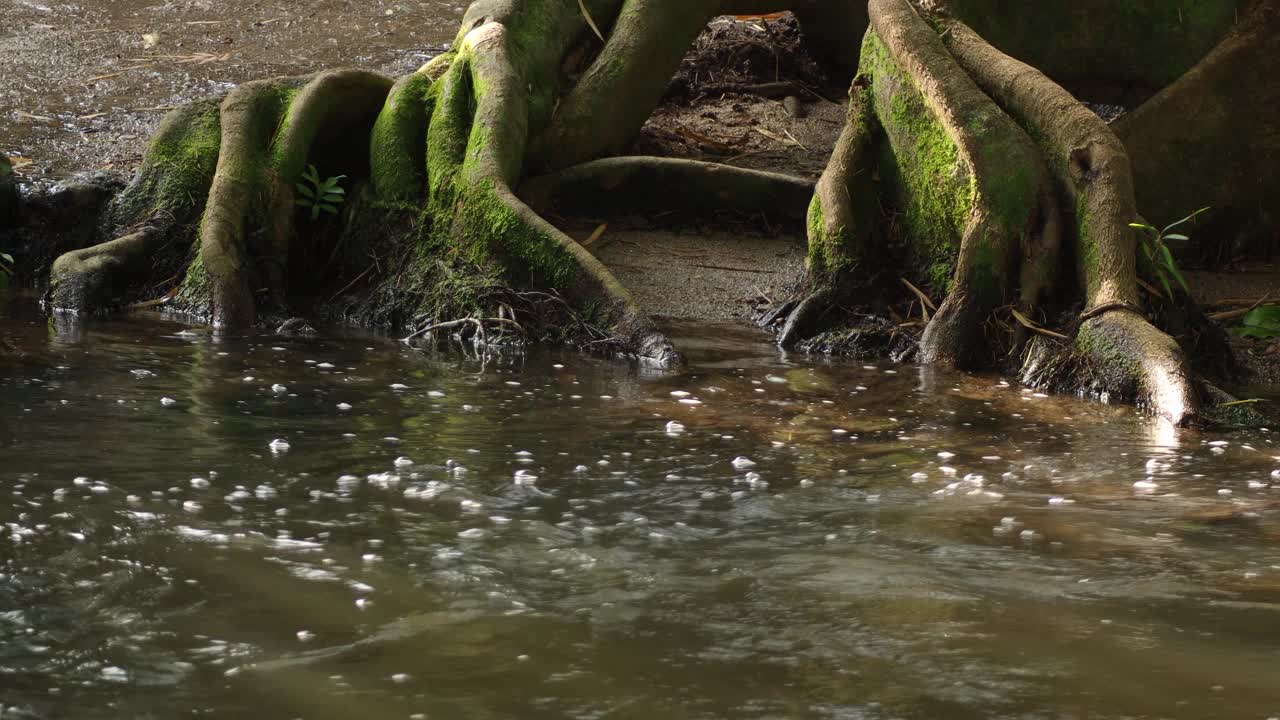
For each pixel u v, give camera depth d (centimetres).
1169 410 536
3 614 379
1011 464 509
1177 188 609
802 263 626
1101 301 560
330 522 468
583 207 636
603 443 512
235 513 474
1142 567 440
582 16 643
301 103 614
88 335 568
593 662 357
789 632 380
